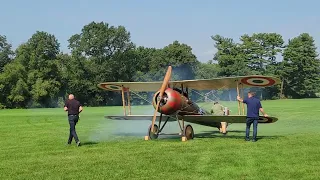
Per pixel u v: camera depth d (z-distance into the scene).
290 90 92.06
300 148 11.10
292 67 89.69
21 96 71.81
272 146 11.58
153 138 14.41
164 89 14.09
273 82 13.86
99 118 29.73
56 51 80.44
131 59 86.81
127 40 85.94
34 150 11.67
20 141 14.05
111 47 85.25
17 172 8.47
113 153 10.79
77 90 79.81
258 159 9.43
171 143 12.87
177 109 14.22
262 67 93.19
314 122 21.38
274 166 8.57
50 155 10.67
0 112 46.28
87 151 11.27
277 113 29.91
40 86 72.62
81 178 7.83
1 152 11.37
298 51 90.00
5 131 18.17
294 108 38.44
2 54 85.81
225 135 15.89
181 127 14.88
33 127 20.64
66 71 79.56
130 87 16.66
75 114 12.57
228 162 9.13
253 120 12.99
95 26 84.12
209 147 11.67
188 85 15.62
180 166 8.77
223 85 15.52
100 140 14.17
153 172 8.22
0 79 71.44
